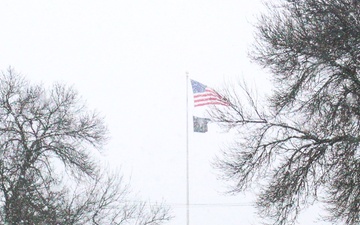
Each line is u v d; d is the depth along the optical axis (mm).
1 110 40594
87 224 35438
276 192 23594
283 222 23672
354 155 21125
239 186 24922
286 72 22844
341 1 20516
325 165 22156
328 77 21812
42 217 32719
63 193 35469
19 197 32844
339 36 20406
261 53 23344
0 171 33406
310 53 21297
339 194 22828
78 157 40969
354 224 21891
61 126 41750
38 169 35344
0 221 32219
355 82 20922
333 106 21484
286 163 23406
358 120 21078
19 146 37188
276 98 23562
